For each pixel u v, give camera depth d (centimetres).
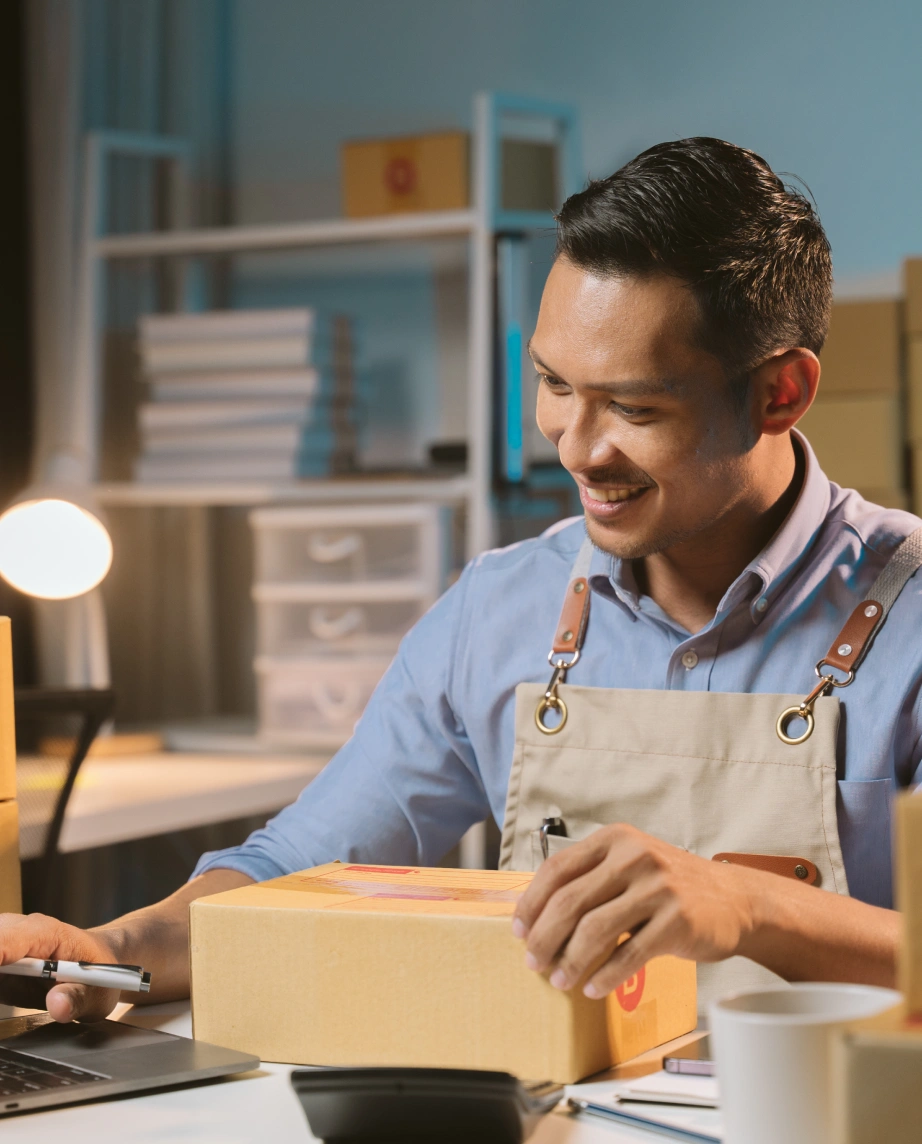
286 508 328
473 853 250
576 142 291
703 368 103
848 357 240
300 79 334
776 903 87
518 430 269
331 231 283
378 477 285
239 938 90
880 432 238
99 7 324
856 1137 57
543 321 107
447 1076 72
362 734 136
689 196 102
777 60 288
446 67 319
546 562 132
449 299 321
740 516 117
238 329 292
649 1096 77
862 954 88
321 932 88
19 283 322
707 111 294
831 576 120
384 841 132
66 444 320
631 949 80
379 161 283
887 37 279
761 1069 64
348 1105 73
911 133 277
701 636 120
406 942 86
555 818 119
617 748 117
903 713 115
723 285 102
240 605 337
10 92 321
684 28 296
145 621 323
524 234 270
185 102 332
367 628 280
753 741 113
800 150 286
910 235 278
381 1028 86
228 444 293
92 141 308
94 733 201
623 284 102
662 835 115
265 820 313
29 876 199
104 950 101
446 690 133
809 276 109
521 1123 72
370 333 328
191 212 329
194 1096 83
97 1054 88
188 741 290
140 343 300
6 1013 101
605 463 106
